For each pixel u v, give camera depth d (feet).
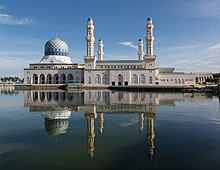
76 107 106.11
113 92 240.53
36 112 91.30
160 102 128.47
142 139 49.44
